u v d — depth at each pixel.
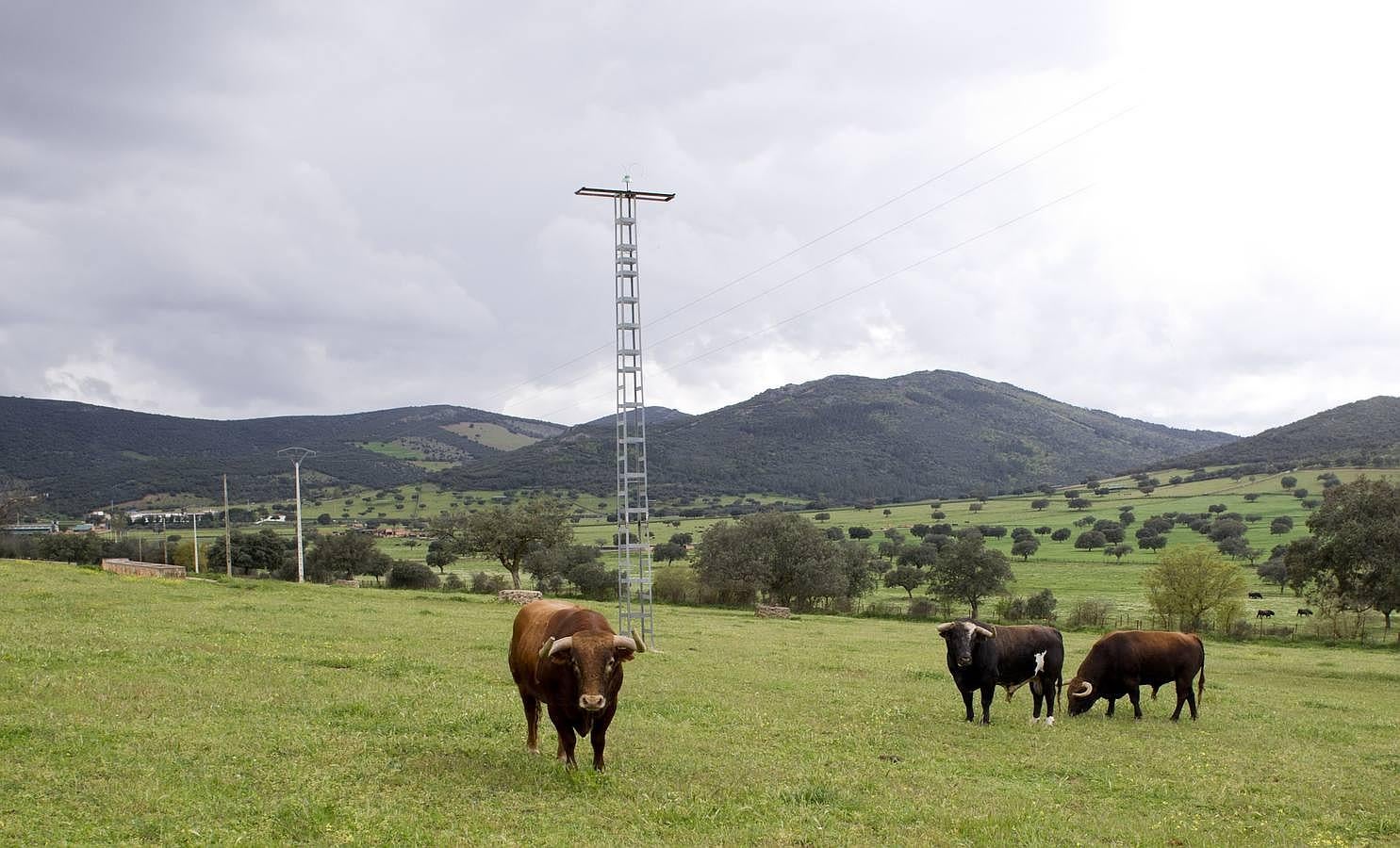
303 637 26.86
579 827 10.63
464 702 17.80
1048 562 129.75
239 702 16.31
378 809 10.77
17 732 12.99
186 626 27.19
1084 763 15.98
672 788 12.59
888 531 160.75
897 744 16.91
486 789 11.91
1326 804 13.85
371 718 15.95
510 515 82.31
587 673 12.10
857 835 11.01
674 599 81.06
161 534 137.88
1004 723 19.98
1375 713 25.33
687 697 20.98
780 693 23.03
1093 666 21.55
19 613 27.72
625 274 36.28
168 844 9.30
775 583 80.75
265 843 9.44
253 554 106.06
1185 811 13.11
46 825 9.51
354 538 101.00
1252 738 19.48
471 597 57.62
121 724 13.86
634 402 36.38
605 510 183.00
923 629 54.06
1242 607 69.50
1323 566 46.53
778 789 12.89
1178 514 166.00
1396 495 45.09
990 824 11.66
